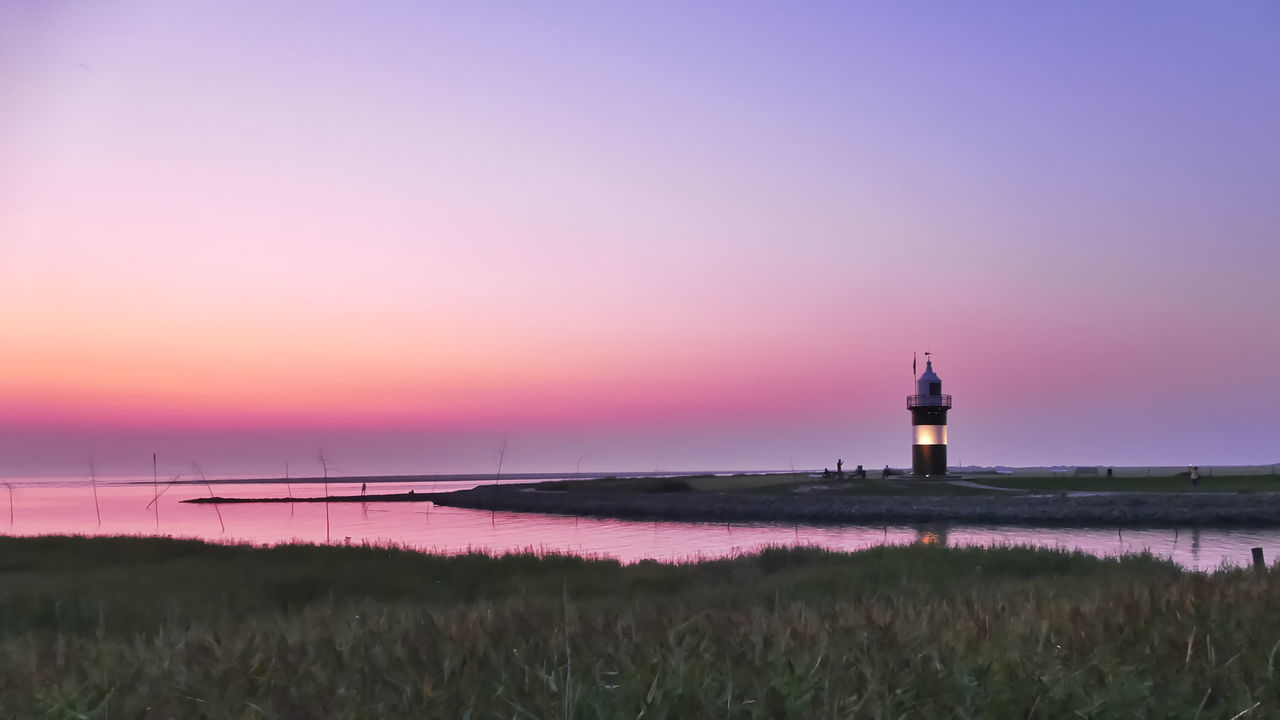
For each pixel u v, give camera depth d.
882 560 23.92
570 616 5.81
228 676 4.45
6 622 13.59
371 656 4.68
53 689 4.20
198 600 17.47
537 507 86.31
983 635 4.82
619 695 3.87
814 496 76.12
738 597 17.06
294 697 4.06
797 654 4.44
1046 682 3.93
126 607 15.99
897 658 4.36
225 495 138.38
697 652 4.49
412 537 51.31
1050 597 6.75
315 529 58.84
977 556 24.70
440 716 3.81
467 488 180.38
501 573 24.38
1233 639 4.64
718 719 3.69
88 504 103.50
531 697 4.00
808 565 25.17
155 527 61.44
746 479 104.56
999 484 82.31
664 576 22.86
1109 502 61.19
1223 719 3.74
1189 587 6.17
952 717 3.77
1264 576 8.34
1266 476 89.75
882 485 82.38
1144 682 4.01
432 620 5.69
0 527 61.00
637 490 94.44
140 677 4.59
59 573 24.47
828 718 3.61
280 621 7.01
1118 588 7.41
